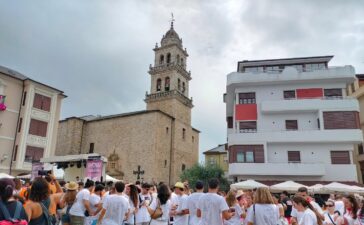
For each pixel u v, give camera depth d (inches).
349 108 1254.9
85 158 876.0
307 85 1354.6
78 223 353.1
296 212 319.0
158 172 1727.4
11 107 1370.6
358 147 1469.0
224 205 281.9
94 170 730.8
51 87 1492.4
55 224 333.1
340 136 1217.4
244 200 418.6
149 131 1782.7
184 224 339.0
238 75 1390.3
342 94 1310.3
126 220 346.0
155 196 383.2
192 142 2167.8
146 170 1711.4
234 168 1235.9
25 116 1375.5
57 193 353.4
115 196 307.7
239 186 971.3
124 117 1911.9
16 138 1360.7
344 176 1193.4
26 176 966.4
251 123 1353.3
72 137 1984.5
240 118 1364.4
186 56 2322.8
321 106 1278.3
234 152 1282.0
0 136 1311.5
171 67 2090.3
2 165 1295.5
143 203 372.8
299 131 1254.9
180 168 1936.5
